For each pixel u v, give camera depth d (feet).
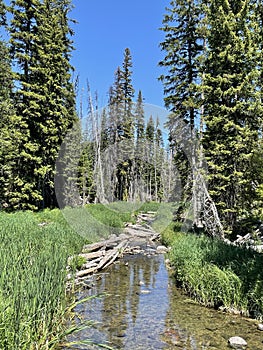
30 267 13.25
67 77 61.26
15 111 52.49
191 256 22.68
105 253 32.55
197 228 36.47
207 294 19.13
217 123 35.09
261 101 35.04
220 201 34.81
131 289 22.30
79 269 26.08
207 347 13.24
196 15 44.83
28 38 53.93
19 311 9.26
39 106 53.78
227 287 18.06
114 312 17.35
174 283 24.25
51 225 32.09
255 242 27.17
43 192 56.65
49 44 58.29
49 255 15.25
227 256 20.72
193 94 43.19
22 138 51.52
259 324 15.67
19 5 54.39
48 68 56.59
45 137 55.57
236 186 33.40
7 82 53.78
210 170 36.65
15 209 51.11
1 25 55.83
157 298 20.29
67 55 69.05
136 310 17.81
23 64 55.16
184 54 45.78
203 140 36.37
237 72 35.40
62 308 13.58
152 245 40.70
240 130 33.65
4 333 8.61
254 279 17.10
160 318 16.65
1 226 25.80
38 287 11.35
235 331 15.07
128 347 12.98
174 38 45.88
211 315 17.30
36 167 53.93
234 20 35.27
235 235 33.99
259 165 28.22
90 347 12.62
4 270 10.71
